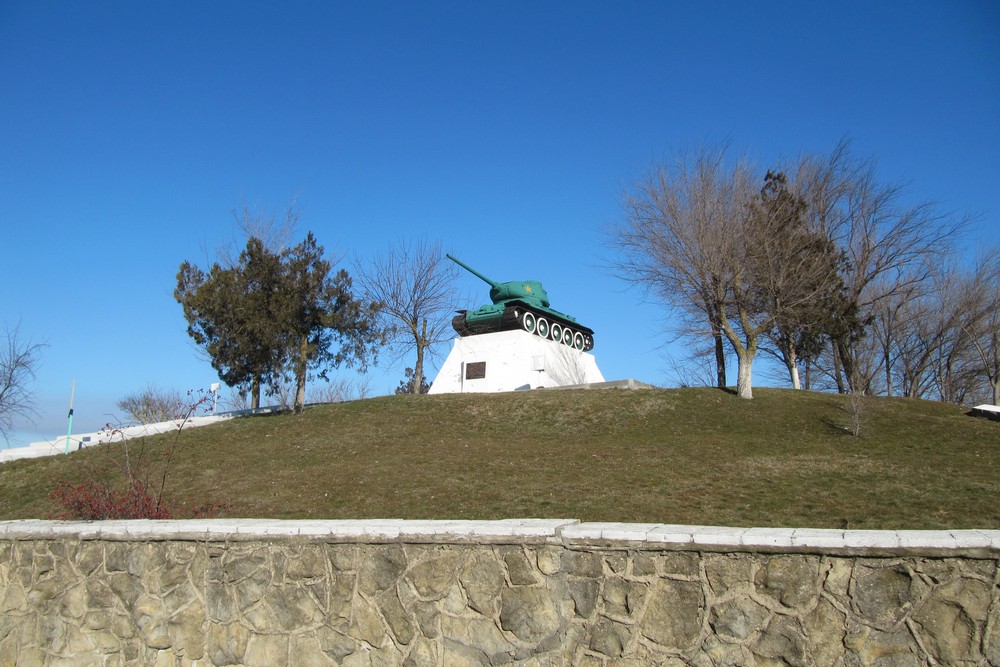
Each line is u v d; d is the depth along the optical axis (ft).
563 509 35.88
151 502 26.73
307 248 84.28
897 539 11.26
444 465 49.01
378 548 14.98
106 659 17.51
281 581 15.78
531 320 99.71
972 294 104.22
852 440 57.62
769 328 86.02
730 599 12.15
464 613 13.98
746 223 81.00
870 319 89.66
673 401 72.28
